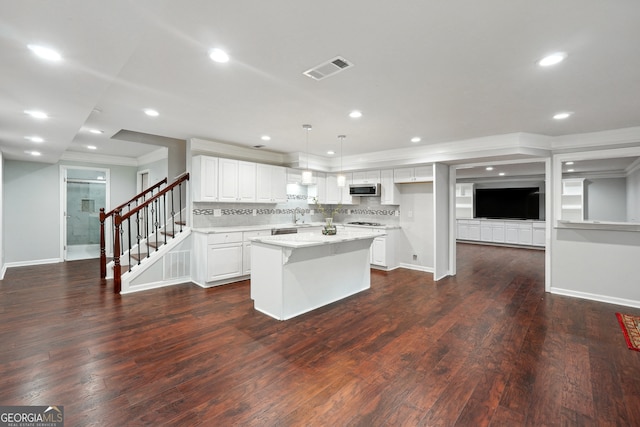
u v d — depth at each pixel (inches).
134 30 60.6
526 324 126.0
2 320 125.2
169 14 61.1
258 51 77.3
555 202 170.4
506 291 174.9
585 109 121.1
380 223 256.4
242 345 105.9
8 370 87.9
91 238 265.1
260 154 220.2
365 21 64.2
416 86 99.5
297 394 78.7
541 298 161.6
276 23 64.9
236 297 158.7
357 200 261.1
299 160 226.4
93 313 134.0
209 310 139.6
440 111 125.2
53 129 134.8
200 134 171.3
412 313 138.8
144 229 263.6
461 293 170.9
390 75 91.4
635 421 68.9
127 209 273.6
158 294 162.9
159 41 72.2
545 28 66.2
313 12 60.9
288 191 251.8
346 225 254.1
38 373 86.4
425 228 231.3
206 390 80.0
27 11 53.2
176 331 116.6
